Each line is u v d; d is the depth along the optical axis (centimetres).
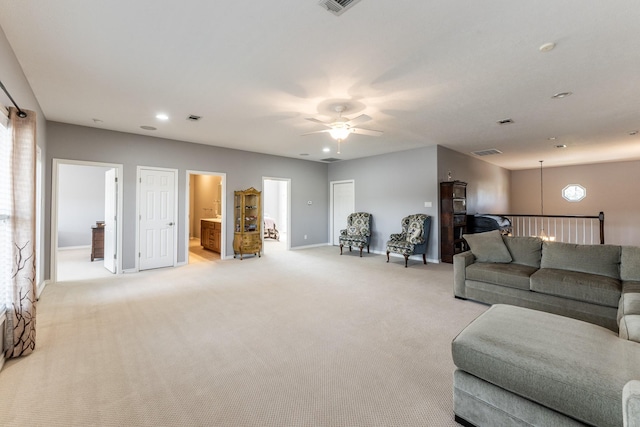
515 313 194
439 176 619
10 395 183
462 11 198
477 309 337
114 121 446
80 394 185
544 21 208
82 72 287
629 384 107
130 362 223
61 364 219
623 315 196
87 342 254
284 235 1091
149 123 457
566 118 430
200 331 278
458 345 162
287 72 287
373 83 310
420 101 362
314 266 573
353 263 602
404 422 163
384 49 246
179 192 577
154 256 548
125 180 513
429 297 381
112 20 209
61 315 315
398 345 252
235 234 657
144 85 316
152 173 544
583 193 880
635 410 98
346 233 727
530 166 922
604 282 274
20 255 230
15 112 233
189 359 228
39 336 265
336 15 203
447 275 501
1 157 232
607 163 845
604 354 143
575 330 168
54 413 168
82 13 201
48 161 442
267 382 200
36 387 191
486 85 315
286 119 435
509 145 616
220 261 621
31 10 198
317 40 233
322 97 348
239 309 337
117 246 507
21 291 229
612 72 286
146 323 296
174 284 442
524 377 139
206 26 216
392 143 598
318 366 220
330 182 853
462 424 161
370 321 304
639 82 307
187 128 486
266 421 164
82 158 471
